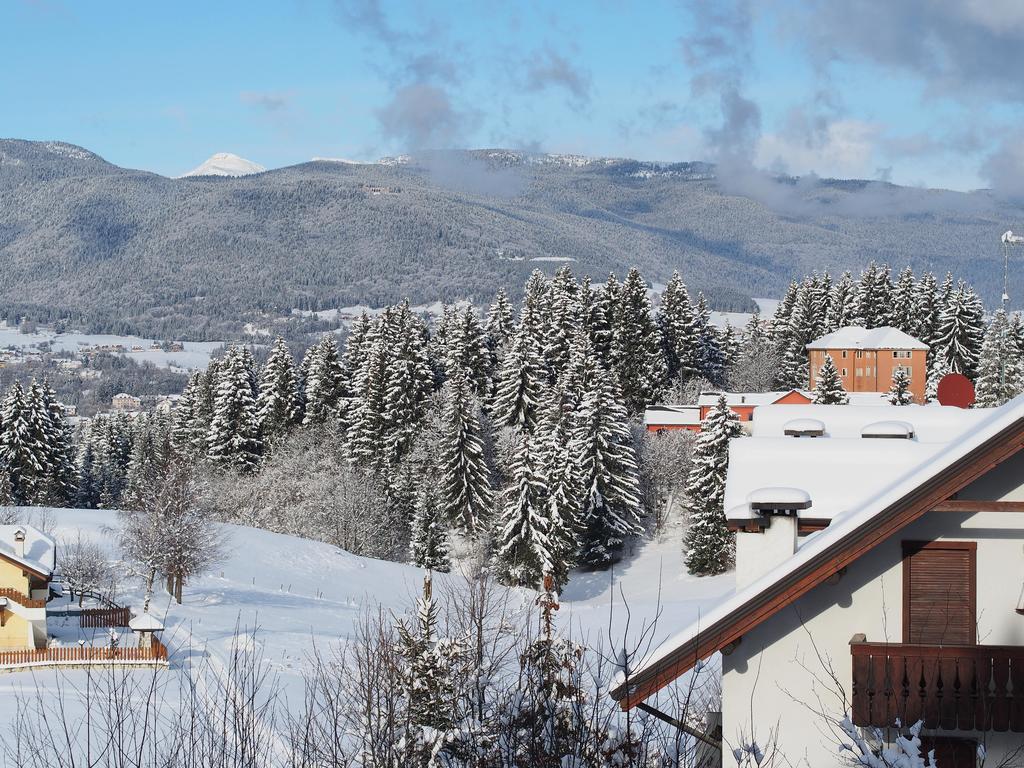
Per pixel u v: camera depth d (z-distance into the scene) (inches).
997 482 537.3
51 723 1163.9
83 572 2454.5
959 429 822.5
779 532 544.1
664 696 727.1
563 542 2915.8
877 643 528.4
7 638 1957.4
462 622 660.7
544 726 500.4
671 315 4953.3
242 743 518.0
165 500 2640.3
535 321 4618.6
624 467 3309.5
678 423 4047.7
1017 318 4616.1
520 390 3929.6
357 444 4094.5
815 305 5339.6
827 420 880.3
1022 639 533.0
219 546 2940.5
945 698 520.4
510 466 3048.7
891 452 656.4
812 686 543.2
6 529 2126.0
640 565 3282.5
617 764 481.4
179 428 4909.0
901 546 543.8
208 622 2271.2
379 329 4670.3
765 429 888.9
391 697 569.0
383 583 3110.2
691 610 2320.4
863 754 405.7
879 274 5492.1
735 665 551.5
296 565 3149.6
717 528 3034.0
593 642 1220.5
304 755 538.3
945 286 5369.1
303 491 3905.0
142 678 1572.3
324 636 2101.4
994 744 524.4
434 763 539.2
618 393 4018.2
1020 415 484.1
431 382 4175.7
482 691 566.3
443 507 3452.3
